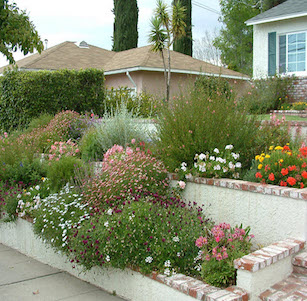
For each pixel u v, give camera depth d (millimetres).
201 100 6480
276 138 6449
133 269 4668
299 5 14602
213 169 5699
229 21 37094
